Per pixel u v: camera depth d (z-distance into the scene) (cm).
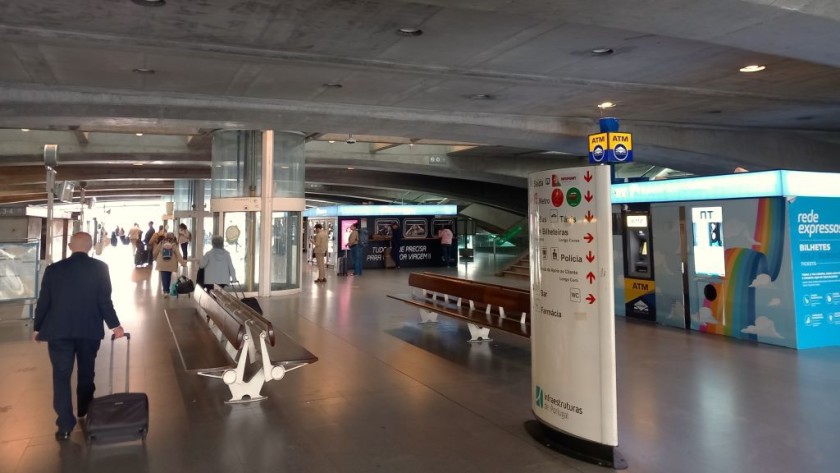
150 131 1580
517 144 1481
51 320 474
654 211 1016
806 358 748
